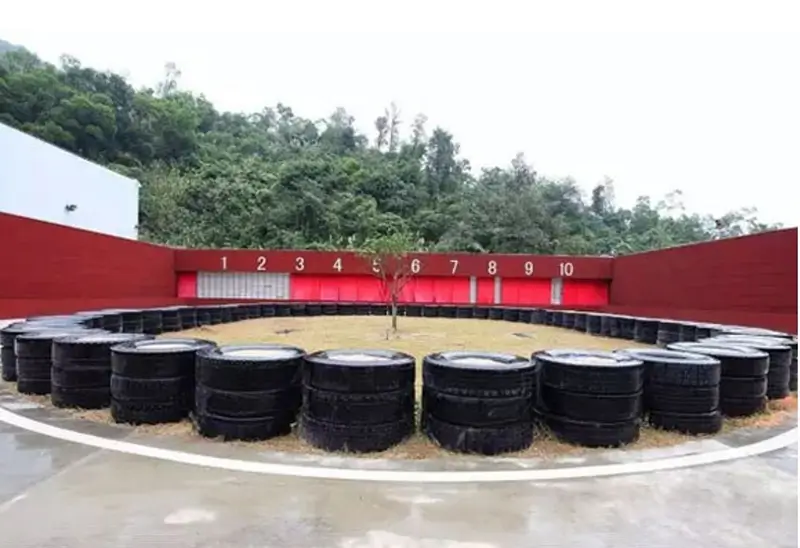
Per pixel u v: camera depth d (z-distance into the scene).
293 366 4.37
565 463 3.81
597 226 48.09
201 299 20.91
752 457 4.02
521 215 37.59
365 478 3.45
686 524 2.88
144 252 18.75
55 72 41.75
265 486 3.29
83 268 15.15
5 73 36.72
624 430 4.19
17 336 5.94
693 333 9.96
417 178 45.59
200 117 54.81
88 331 6.39
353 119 60.03
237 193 38.31
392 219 38.81
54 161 18.38
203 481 3.36
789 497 3.26
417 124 54.12
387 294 21.36
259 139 54.47
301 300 21.34
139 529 2.71
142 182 38.28
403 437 4.10
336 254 21.22
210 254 21.11
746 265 12.39
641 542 2.67
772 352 6.00
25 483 3.30
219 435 4.18
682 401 4.59
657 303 17.03
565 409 4.22
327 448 3.95
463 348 9.53
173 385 4.64
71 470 3.53
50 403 5.36
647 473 3.64
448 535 2.69
